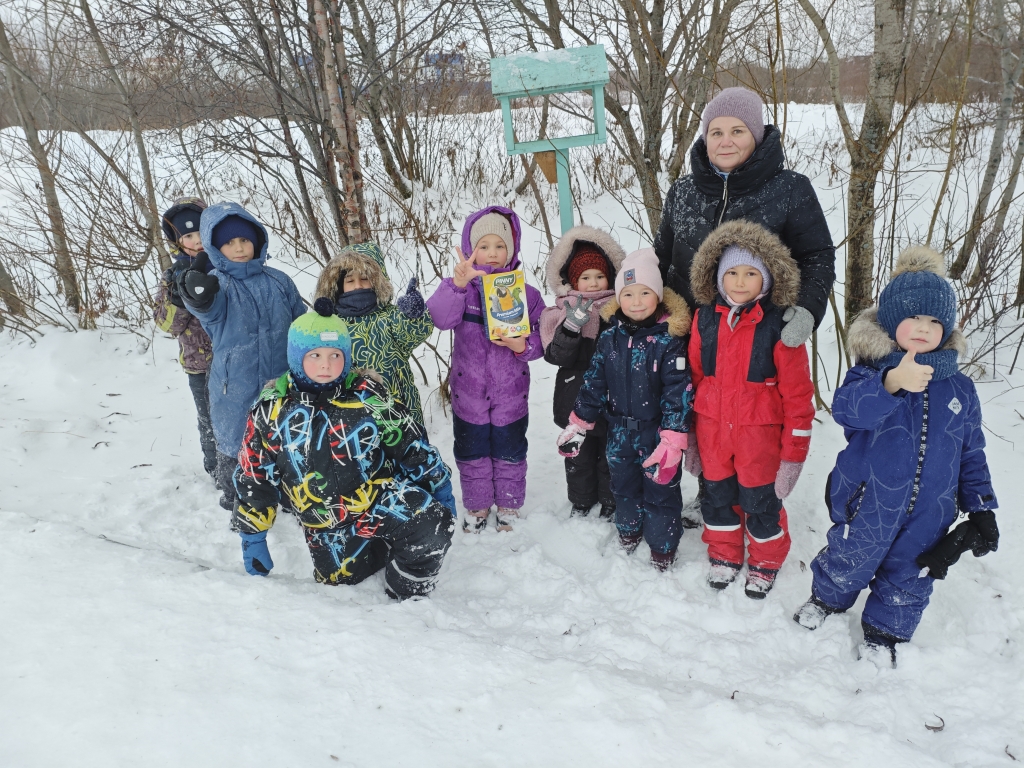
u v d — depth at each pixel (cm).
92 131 666
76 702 190
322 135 383
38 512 315
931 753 185
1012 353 409
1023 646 223
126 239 571
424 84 810
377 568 272
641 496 281
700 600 258
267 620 227
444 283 292
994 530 205
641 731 184
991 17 648
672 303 258
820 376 413
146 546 292
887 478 210
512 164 837
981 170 673
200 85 446
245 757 175
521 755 178
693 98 468
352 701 194
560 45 517
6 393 476
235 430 301
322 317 230
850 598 234
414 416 304
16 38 619
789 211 244
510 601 264
